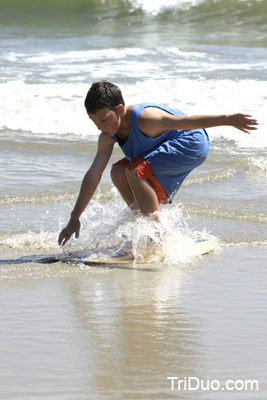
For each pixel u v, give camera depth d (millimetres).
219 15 63156
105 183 20703
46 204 18438
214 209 17984
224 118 12523
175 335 9453
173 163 13797
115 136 13828
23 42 53812
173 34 56688
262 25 59719
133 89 33906
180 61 43500
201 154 14180
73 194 19234
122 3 66625
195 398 7543
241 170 22656
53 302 10875
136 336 9398
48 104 31969
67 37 56344
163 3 65375
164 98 32531
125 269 13148
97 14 65750
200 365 8430
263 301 11055
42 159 24156
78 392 7621
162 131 13719
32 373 8117
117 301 10984
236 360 8609
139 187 13695
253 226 16594
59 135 28734
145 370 8250
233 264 13523
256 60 43531
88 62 43750
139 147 13742
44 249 14508
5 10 67125
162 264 13594
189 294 11438
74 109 31406
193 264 13547
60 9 67188
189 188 20422
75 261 13586
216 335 9477
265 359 8656
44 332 9500
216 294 11453
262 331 9656
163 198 14203
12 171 22125
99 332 9531
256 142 26906
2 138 27266
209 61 43344
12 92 34031
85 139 27766
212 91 33719
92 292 11492
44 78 38125
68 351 8812
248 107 30812
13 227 16094
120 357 8633
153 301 11016
